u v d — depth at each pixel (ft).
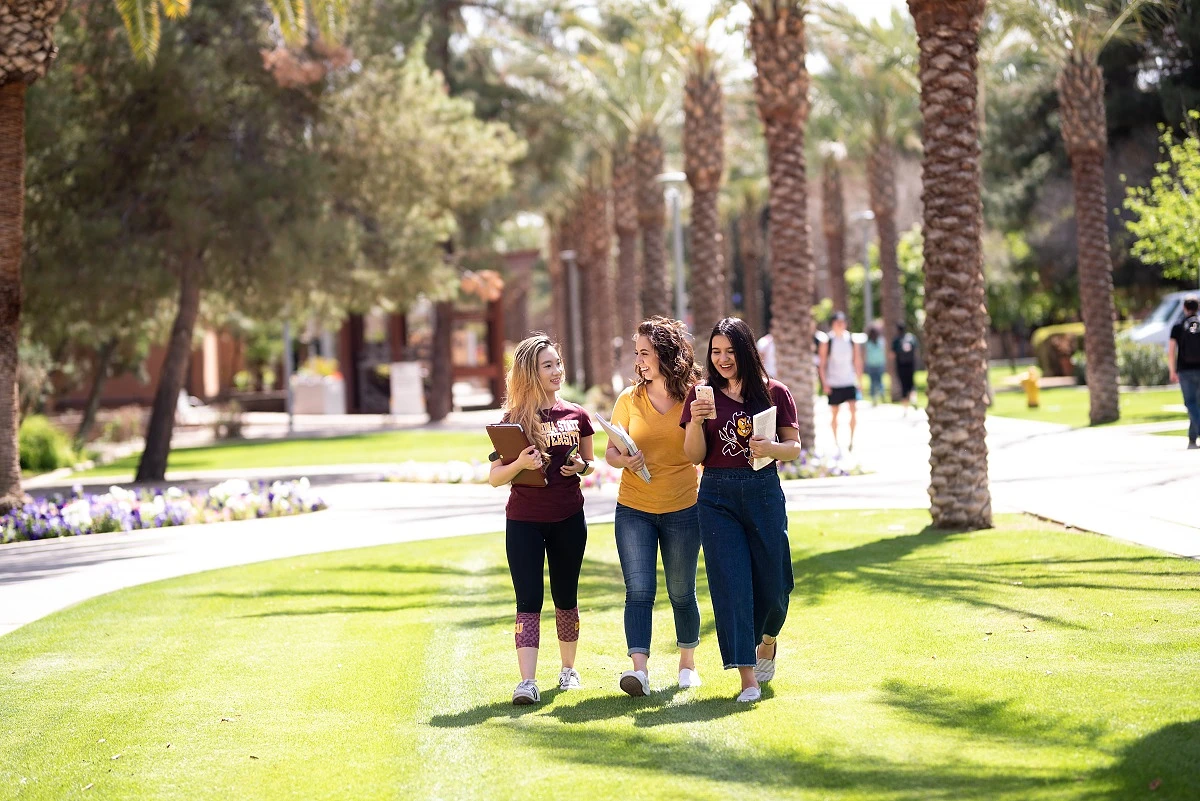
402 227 83.92
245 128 75.97
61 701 22.36
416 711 20.44
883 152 119.24
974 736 17.03
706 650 24.13
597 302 134.21
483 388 239.30
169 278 71.46
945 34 36.70
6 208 51.21
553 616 28.45
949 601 25.84
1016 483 46.26
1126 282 112.68
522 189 131.95
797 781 15.64
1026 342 195.52
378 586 33.24
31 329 76.69
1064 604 24.82
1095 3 66.18
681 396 20.77
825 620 25.23
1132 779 14.73
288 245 71.36
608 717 19.39
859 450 64.85
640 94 102.17
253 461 88.53
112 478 82.07
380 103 78.54
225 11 74.02
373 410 169.68
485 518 47.98
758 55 61.57
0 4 49.52
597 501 49.70
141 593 33.76
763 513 20.01
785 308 61.16
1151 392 95.14
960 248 36.40
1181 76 95.91
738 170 157.58
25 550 45.55
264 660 24.76
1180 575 26.86
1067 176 114.52
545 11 121.19
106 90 72.43
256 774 17.42
